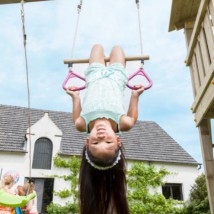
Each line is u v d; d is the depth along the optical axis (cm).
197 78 383
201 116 370
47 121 1286
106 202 185
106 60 286
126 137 1505
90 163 186
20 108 1529
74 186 1161
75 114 238
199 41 365
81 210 185
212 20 312
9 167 1162
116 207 186
